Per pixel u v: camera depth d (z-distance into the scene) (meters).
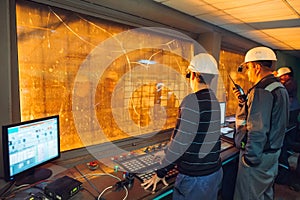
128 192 1.14
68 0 1.34
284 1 1.55
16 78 1.21
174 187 1.24
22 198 1.02
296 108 3.15
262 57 1.64
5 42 1.12
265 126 1.50
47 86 1.38
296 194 2.55
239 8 1.75
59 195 1.01
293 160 3.59
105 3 1.46
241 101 1.79
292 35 2.76
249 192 1.64
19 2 1.21
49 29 1.35
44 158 1.26
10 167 1.05
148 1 1.59
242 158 1.70
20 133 1.10
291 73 3.17
